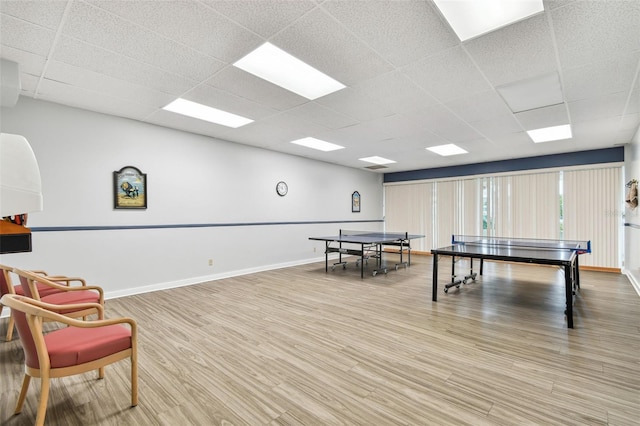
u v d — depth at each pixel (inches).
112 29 88.2
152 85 126.5
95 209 156.1
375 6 78.4
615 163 231.0
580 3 76.3
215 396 74.3
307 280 205.9
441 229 329.1
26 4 76.9
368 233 302.0
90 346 62.3
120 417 66.3
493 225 293.4
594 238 241.0
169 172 185.8
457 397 73.9
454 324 123.0
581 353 97.0
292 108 153.1
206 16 82.6
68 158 148.2
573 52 99.3
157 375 83.9
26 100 137.3
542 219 265.1
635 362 90.9
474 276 202.5
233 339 108.0
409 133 197.5
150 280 176.1
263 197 242.8
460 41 93.7
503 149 242.8
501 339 108.1
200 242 200.8
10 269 91.0
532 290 178.2
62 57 103.7
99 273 157.1
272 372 85.7
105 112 158.2
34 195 58.7
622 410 68.6
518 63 107.0
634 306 146.6
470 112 157.2
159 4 77.7
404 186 360.8
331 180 309.1
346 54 101.9
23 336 59.1
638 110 152.1
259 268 238.4
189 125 181.3
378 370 86.9
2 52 100.0
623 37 90.4
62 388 77.2
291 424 64.5
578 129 186.4
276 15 82.2
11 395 74.0
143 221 174.1
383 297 163.3
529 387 78.0
